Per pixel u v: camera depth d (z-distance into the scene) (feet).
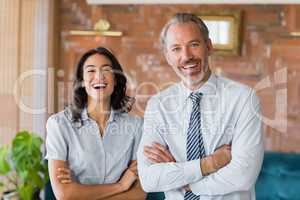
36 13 13.05
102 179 7.57
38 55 13.07
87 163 7.50
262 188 11.00
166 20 13.65
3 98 12.80
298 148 13.37
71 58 13.89
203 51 6.88
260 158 6.70
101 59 7.61
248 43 13.46
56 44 13.67
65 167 7.43
